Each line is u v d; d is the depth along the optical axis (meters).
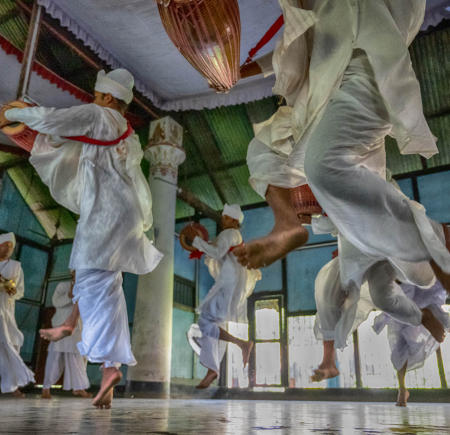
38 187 10.51
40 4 6.71
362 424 1.44
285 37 1.78
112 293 2.81
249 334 10.43
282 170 1.91
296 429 1.17
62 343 6.80
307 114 1.74
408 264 2.07
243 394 10.03
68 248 10.90
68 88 7.97
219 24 1.61
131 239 2.94
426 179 9.80
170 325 8.41
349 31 1.65
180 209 11.92
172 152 9.41
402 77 1.56
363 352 9.26
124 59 8.36
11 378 5.89
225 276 6.32
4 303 6.13
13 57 7.52
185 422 1.45
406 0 1.70
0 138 8.49
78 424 1.28
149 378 7.92
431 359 8.64
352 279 2.91
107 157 3.00
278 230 1.74
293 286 10.27
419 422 1.59
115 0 6.93
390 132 1.66
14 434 0.93
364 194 1.47
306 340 9.82
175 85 9.14
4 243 6.45
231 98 9.25
